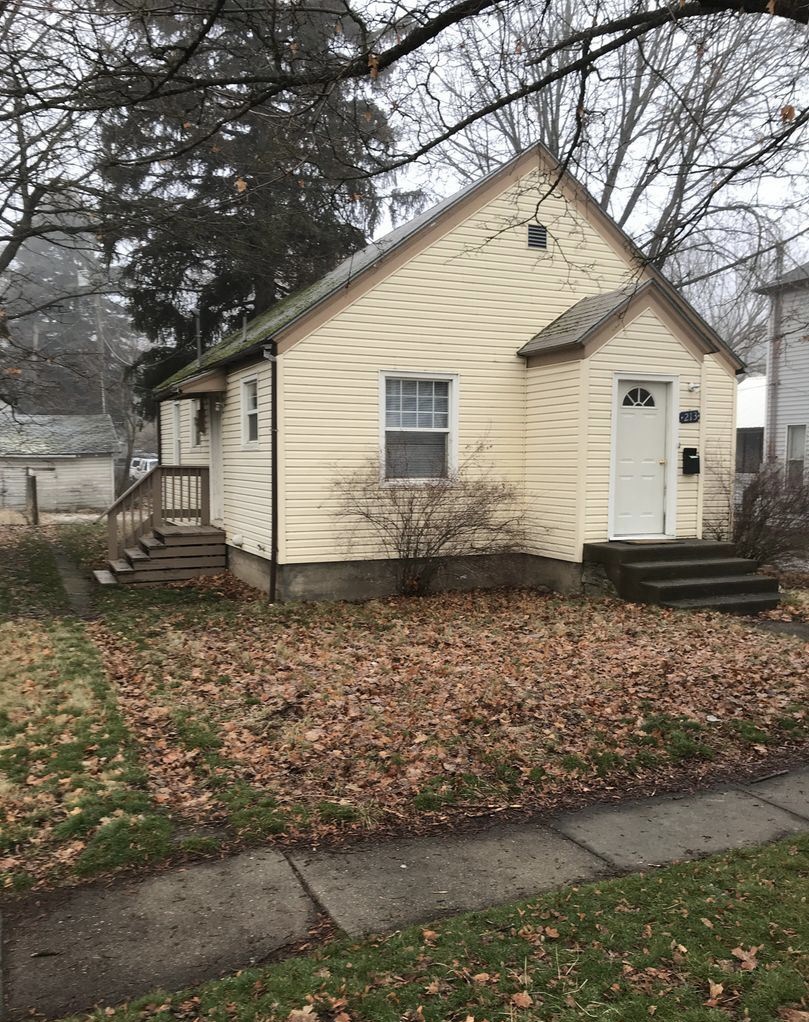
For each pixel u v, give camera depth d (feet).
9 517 92.32
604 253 42.22
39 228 47.03
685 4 16.33
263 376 37.81
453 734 18.63
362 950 10.48
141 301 76.54
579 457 36.96
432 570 38.24
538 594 38.29
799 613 33.53
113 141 43.21
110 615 34.01
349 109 31.53
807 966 10.08
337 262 68.03
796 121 17.51
